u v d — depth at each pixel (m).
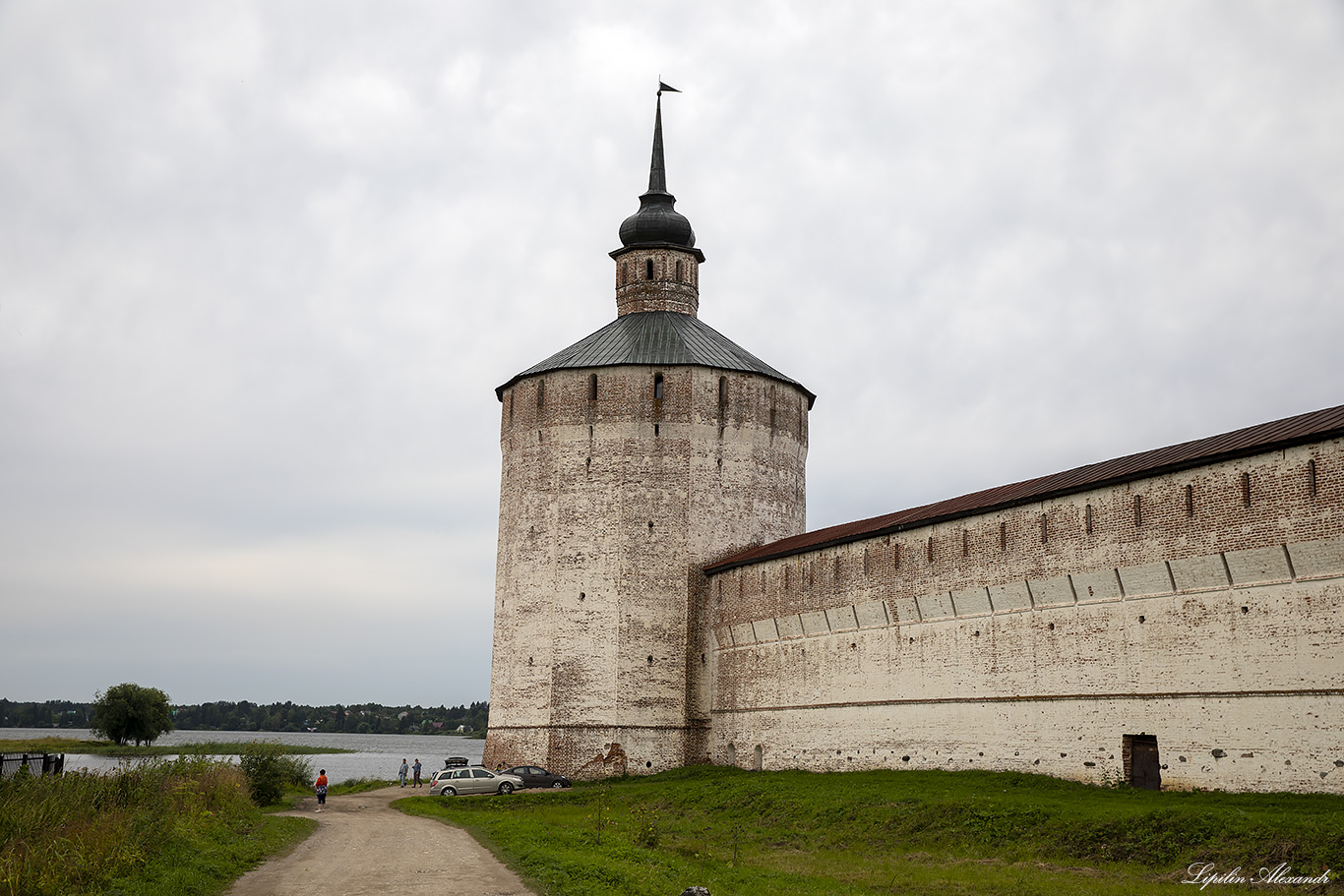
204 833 32.81
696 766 58.91
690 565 62.38
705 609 61.59
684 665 61.38
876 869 30.45
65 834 27.69
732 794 45.38
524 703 62.03
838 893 26.70
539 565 63.47
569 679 61.06
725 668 59.19
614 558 62.19
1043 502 41.22
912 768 45.69
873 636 48.75
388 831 38.53
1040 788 38.44
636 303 71.38
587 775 59.66
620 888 25.47
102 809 32.12
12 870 23.95
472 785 54.31
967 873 29.22
